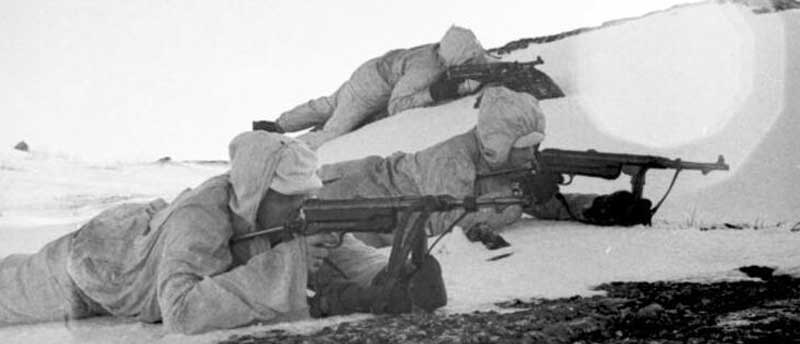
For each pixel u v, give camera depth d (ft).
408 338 18.15
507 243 28.35
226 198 20.70
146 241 21.07
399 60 50.55
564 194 32.37
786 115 36.19
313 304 20.74
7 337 20.42
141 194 44.37
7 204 40.14
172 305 19.33
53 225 35.04
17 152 59.00
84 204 41.11
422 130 44.60
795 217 29.96
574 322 19.36
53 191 44.34
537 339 18.01
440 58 49.26
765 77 39.19
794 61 40.24
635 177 31.12
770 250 26.61
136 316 21.52
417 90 48.83
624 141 37.24
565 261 25.88
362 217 20.49
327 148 45.98
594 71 44.11
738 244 27.45
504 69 46.34
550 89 44.29
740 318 19.63
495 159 30.22
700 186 33.14
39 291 21.70
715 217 30.86
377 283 20.66
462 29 48.34
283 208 20.84
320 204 20.57
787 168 32.58
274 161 20.47
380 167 30.96
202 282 19.39
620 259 26.40
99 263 21.36
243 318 19.45
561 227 30.53
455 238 29.01
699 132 36.19
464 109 45.73
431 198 20.58
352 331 18.92
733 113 37.63
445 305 21.33
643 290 22.93
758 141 35.27
